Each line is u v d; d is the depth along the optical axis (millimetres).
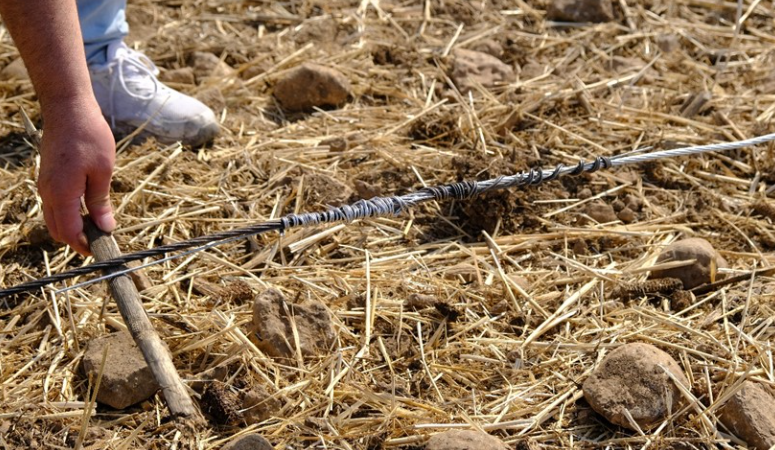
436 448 1908
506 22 3139
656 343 2145
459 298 2250
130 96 2609
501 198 2438
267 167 2578
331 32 3049
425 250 2381
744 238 2414
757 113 2789
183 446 1936
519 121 2727
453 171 2559
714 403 2008
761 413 1985
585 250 2381
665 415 2006
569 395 2061
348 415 2014
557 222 2463
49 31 1985
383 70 2926
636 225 2443
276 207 2463
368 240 2400
